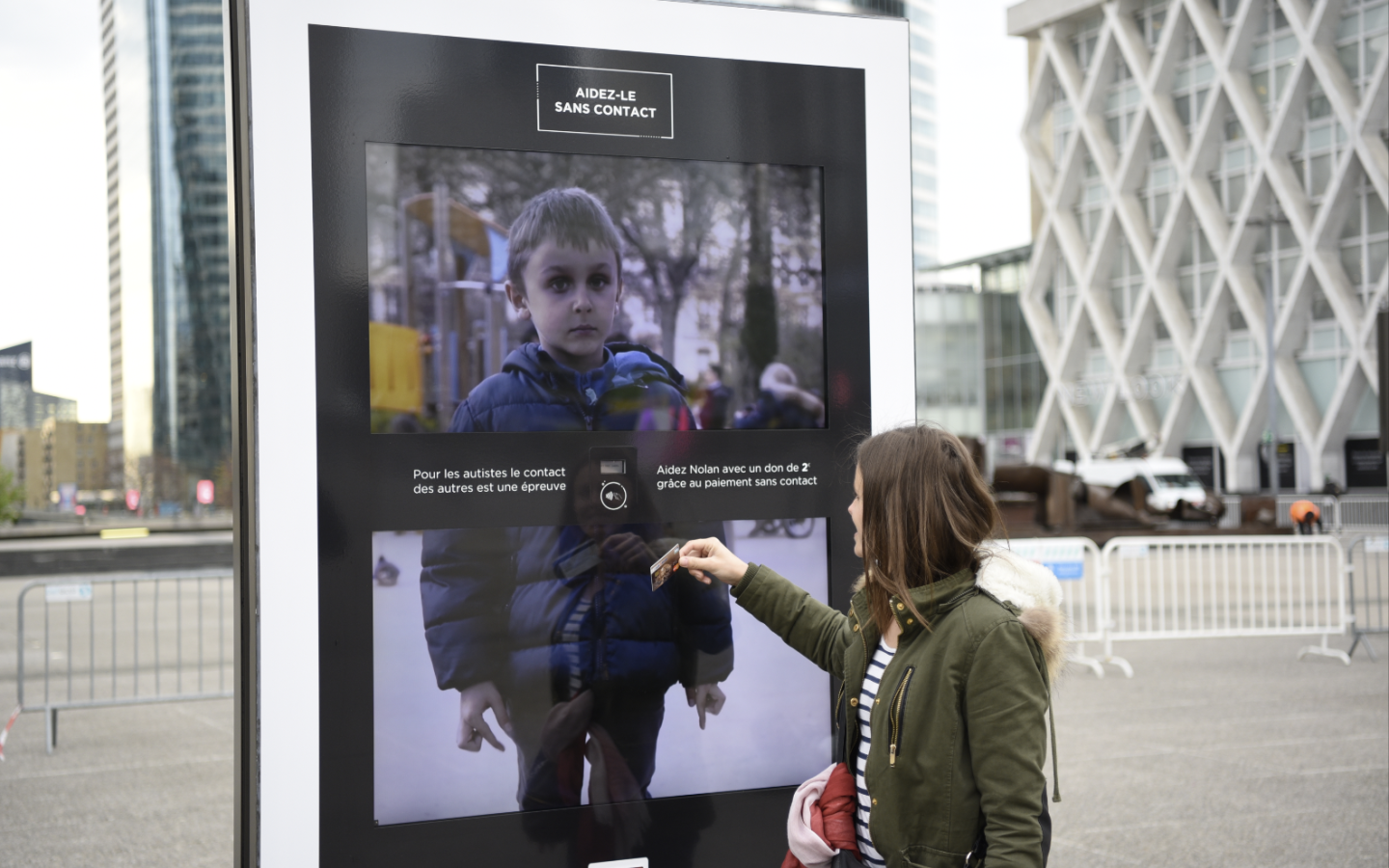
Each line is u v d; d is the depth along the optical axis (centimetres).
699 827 304
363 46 278
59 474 5628
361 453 277
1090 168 5488
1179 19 4969
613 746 299
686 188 308
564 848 293
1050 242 5631
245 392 270
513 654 291
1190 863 468
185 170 6331
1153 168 5156
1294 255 4609
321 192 274
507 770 290
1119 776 611
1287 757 650
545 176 295
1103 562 994
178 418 6103
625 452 300
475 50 288
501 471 289
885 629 219
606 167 301
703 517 306
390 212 281
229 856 497
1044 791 198
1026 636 201
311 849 271
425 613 283
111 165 6606
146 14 6438
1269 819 530
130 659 1097
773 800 311
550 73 294
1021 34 5744
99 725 800
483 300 289
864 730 221
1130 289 5288
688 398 307
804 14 318
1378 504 3012
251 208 269
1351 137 4303
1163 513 3055
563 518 294
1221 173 4878
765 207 316
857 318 323
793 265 318
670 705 304
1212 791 580
